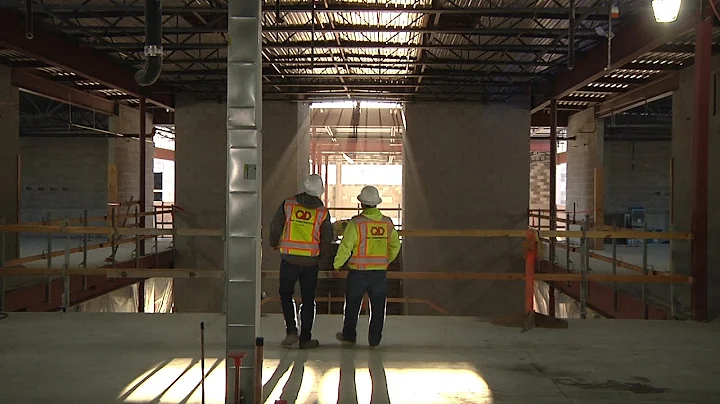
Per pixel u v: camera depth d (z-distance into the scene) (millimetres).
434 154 19250
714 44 11844
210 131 19609
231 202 4516
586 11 10781
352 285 6379
